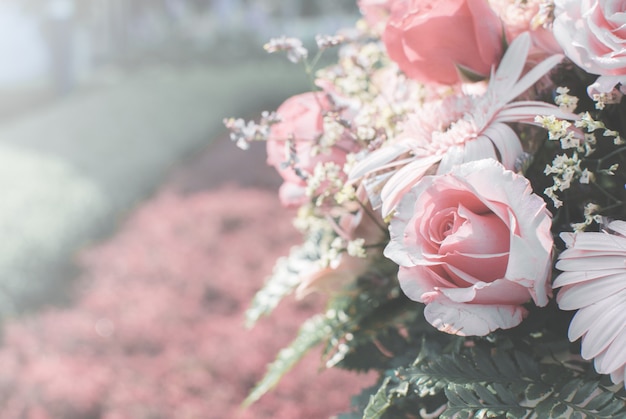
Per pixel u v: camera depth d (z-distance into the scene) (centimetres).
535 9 60
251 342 283
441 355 56
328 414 234
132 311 321
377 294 66
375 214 62
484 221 53
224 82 845
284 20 1292
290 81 838
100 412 255
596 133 57
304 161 65
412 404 61
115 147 567
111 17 1067
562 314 58
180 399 256
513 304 53
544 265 51
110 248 398
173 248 390
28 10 882
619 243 51
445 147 57
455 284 54
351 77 71
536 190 58
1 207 402
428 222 54
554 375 55
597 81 54
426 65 61
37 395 258
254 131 65
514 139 56
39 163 503
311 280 65
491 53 59
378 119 64
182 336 302
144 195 502
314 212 69
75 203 427
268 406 241
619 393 55
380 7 75
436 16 59
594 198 57
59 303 350
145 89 809
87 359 289
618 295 51
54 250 369
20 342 299
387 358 67
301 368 255
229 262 371
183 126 650
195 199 472
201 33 1107
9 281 335
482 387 53
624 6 54
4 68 909
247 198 459
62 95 892
